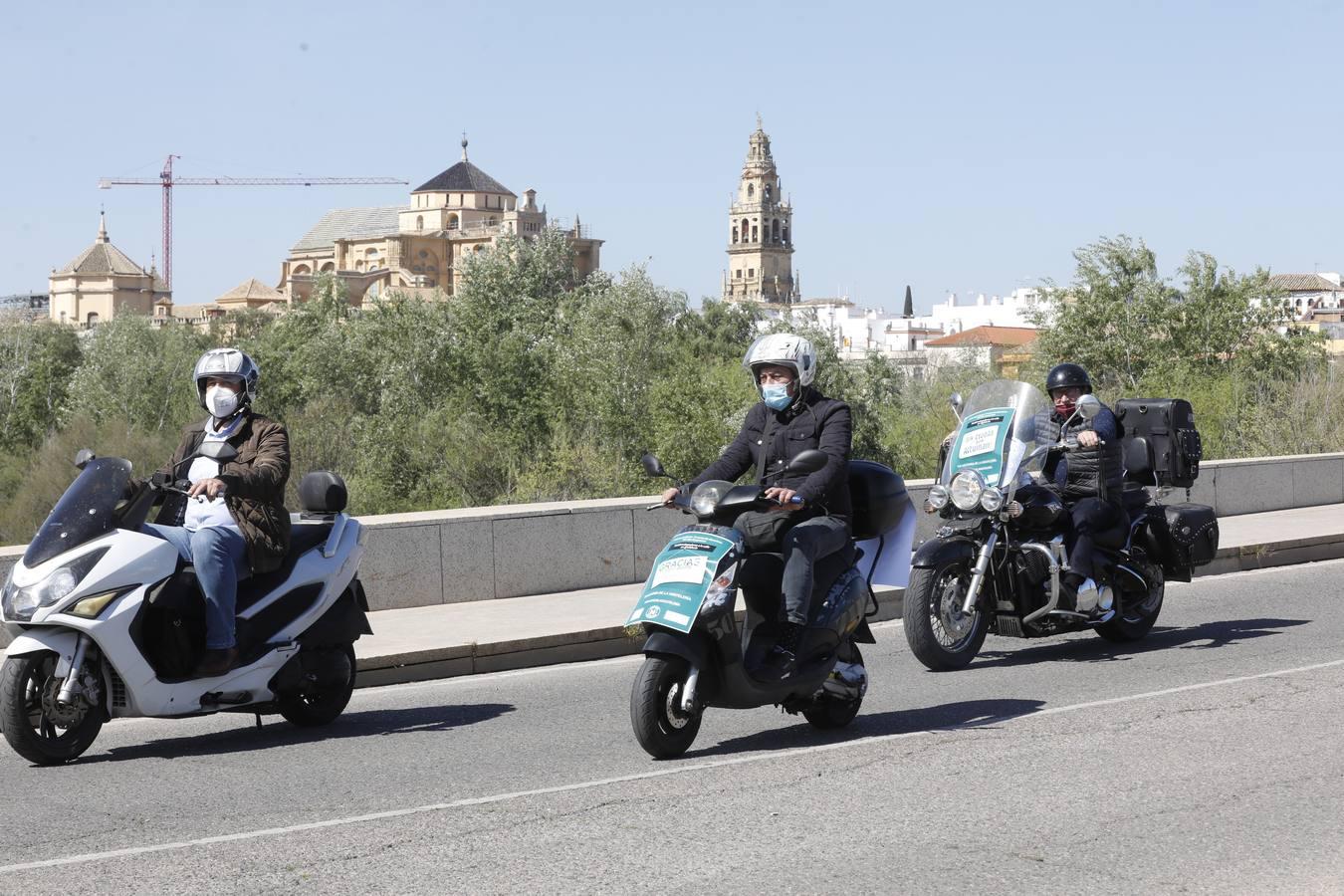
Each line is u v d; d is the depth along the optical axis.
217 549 7.12
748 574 6.82
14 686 6.69
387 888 4.84
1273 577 13.98
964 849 5.20
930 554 9.13
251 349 68.44
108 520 6.94
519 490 40.59
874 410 58.81
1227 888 4.74
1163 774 6.32
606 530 12.94
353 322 60.97
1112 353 46.41
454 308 61.16
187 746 7.41
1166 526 10.11
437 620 10.88
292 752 7.19
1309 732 7.16
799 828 5.50
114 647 6.76
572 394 49.25
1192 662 9.34
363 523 11.53
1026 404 9.41
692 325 107.56
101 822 5.79
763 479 7.03
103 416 60.69
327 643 7.75
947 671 9.23
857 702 7.41
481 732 7.61
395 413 50.25
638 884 4.83
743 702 6.68
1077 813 5.68
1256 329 46.09
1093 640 10.43
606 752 7.00
